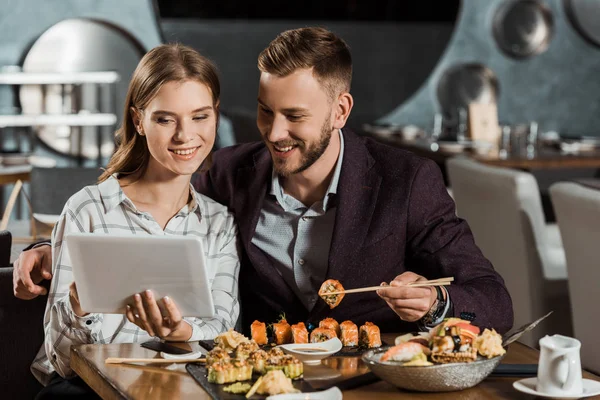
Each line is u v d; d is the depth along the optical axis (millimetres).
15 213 6004
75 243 1788
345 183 2172
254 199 2262
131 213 2182
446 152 5008
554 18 7398
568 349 1568
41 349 2213
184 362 1776
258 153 2326
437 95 7277
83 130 6445
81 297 1852
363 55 7109
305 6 6949
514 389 1630
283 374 1586
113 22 6539
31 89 6250
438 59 7230
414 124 7262
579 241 3070
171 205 2219
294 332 1888
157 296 1817
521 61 7395
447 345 1608
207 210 2275
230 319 2156
